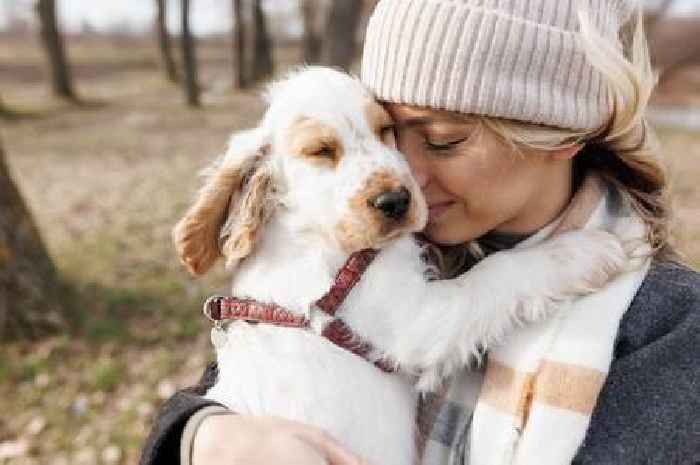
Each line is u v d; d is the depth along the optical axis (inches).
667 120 619.8
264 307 76.8
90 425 175.2
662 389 60.5
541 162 69.2
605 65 64.1
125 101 854.5
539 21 64.5
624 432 60.4
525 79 64.7
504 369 68.1
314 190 75.7
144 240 310.0
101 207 375.2
